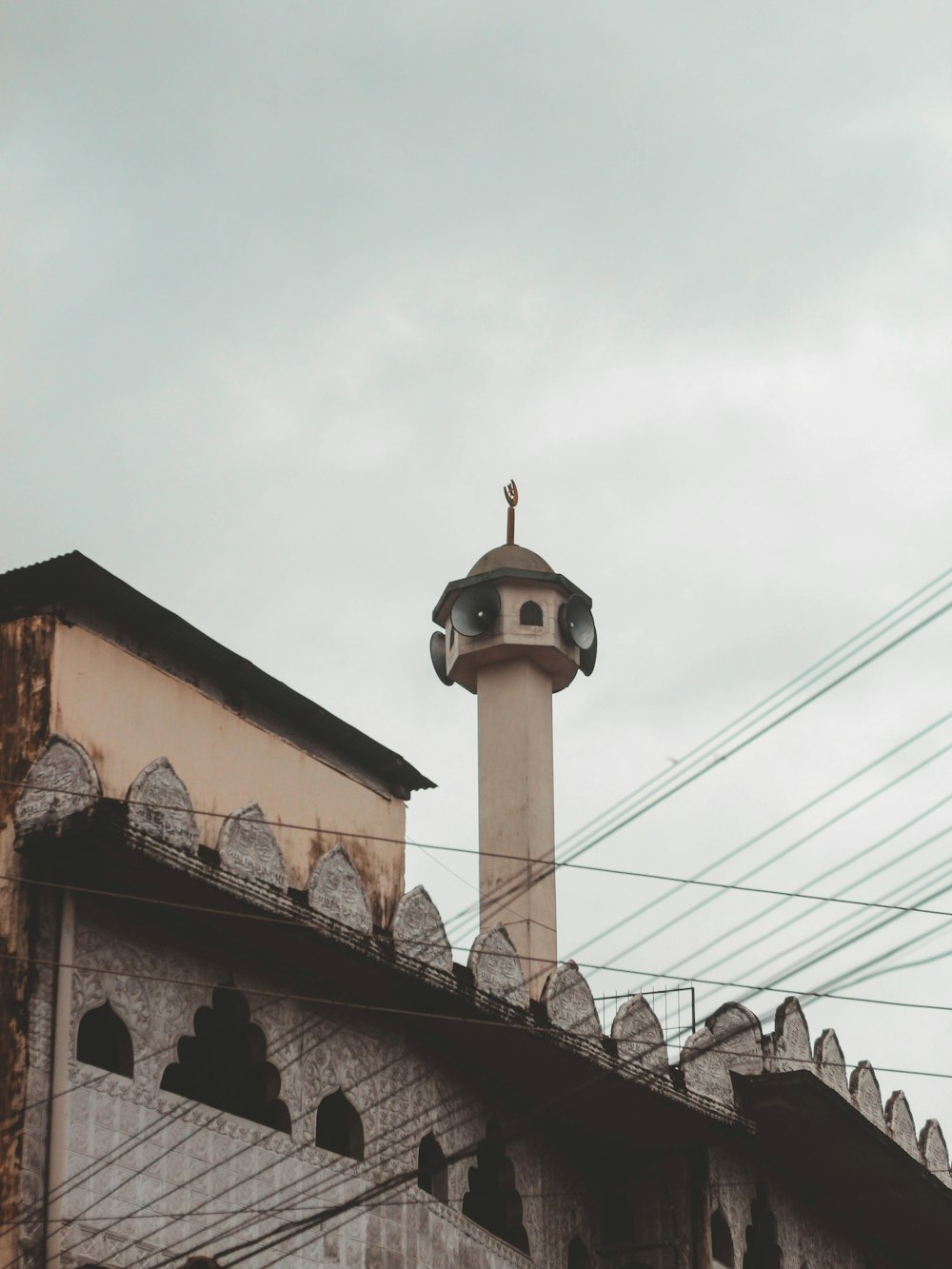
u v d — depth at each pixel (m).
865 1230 33.81
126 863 21.39
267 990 23.72
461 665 33.75
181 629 25.34
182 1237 21.42
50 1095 20.59
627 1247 28.50
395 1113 25.08
